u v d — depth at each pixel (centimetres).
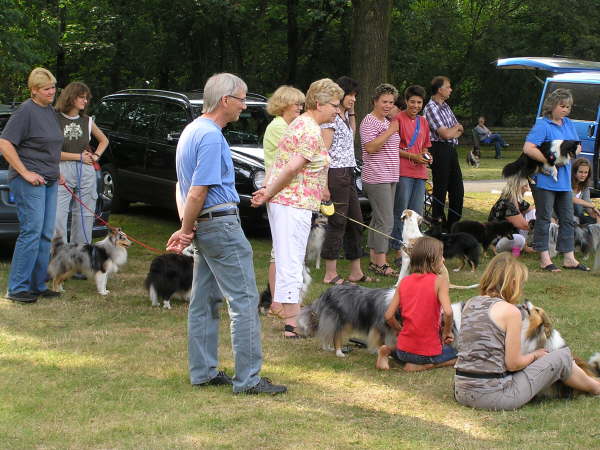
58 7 2216
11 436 410
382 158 831
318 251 877
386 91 814
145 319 675
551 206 898
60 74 2433
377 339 562
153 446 400
